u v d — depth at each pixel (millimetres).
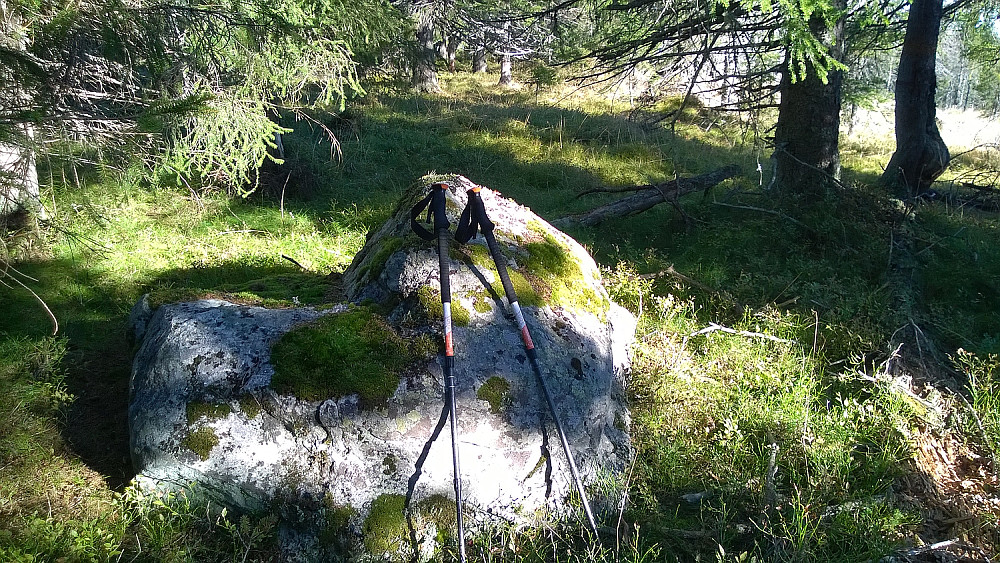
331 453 3246
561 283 4164
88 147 5328
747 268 7078
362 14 7273
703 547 3414
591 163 12133
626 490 3643
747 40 8414
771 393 4617
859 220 7773
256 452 3236
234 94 6070
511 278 3893
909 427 4293
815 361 5059
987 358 5332
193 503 3369
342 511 3203
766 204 8523
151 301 4199
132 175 5758
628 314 4742
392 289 3758
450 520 3283
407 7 14102
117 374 4633
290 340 3434
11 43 4621
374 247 4453
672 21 8609
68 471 3652
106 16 4617
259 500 3266
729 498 3705
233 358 3361
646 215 9000
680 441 3957
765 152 14273
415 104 15523
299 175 9250
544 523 3424
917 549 3377
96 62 5203
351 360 3365
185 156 6168
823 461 3854
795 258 7215
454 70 26047
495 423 3365
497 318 3652
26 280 5945
